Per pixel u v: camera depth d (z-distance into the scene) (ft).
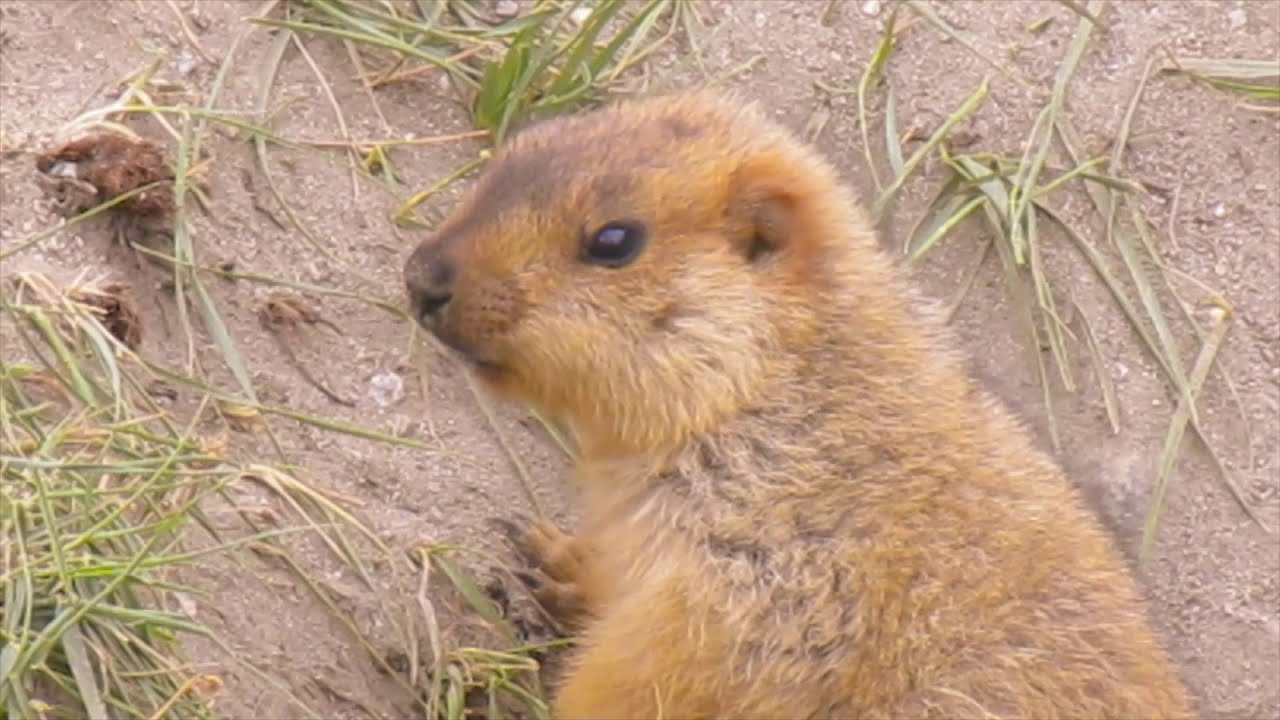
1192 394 41.06
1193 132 43.32
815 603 31.65
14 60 38.14
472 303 31.42
